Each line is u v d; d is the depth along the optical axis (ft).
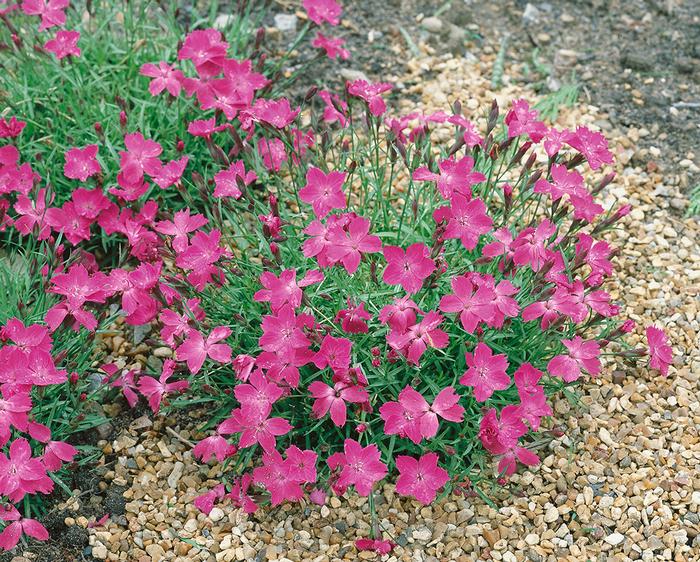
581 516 2.80
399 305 2.68
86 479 2.86
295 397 2.86
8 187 3.05
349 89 3.00
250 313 2.93
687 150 3.49
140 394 2.98
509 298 2.70
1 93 3.23
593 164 2.89
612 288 3.18
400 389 2.81
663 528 2.78
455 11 3.86
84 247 3.21
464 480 2.81
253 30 3.67
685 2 3.88
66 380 2.76
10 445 2.79
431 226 3.03
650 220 3.33
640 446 2.91
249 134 3.18
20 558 2.71
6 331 2.75
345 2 3.88
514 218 3.16
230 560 2.74
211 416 2.97
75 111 3.27
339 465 2.73
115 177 3.21
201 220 2.90
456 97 3.59
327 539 2.77
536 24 3.85
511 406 2.67
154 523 2.80
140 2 3.68
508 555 2.74
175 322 2.80
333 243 2.69
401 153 2.93
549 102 3.56
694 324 3.11
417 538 2.77
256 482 2.71
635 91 3.64
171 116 3.28
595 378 3.02
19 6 3.46
